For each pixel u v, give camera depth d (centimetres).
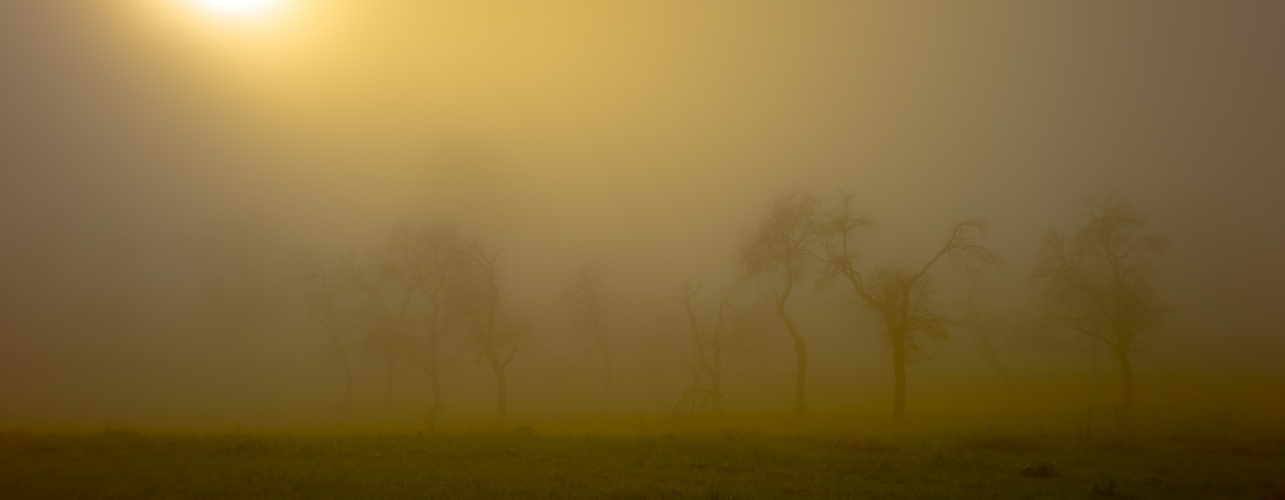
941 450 2033
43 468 1528
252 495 1297
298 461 1678
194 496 1289
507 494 1344
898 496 1409
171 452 1778
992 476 1653
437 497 1298
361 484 1398
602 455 1867
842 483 1536
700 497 1341
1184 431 2462
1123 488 1480
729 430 2717
